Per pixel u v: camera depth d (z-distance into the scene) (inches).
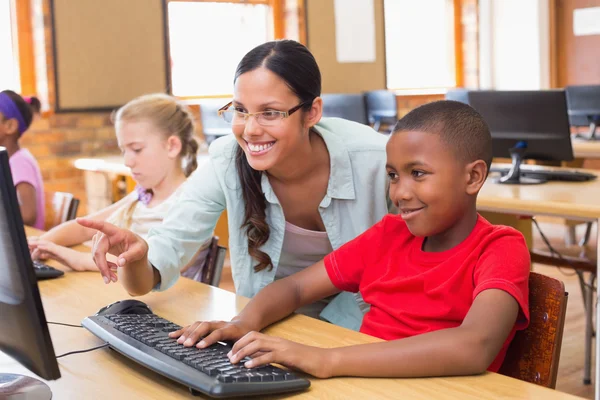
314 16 245.4
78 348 50.5
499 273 47.0
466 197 51.1
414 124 50.4
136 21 205.5
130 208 91.2
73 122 196.2
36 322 38.1
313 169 65.6
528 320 47.5
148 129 87.5
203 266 76.7
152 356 44.7
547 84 295.7
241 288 68.9
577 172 111.3
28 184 109.4
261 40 241.4
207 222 66.2
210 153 67.0
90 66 197.6
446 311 50.2
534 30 293.1
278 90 56.7
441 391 41.6
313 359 43.9
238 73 57.9
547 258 109.7
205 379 40.6
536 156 110.7
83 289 67.2
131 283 59.9
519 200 91.3
